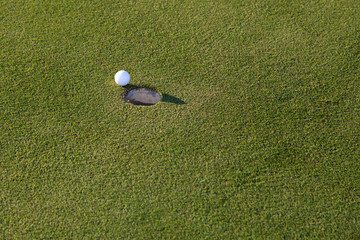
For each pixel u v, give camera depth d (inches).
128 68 214.1
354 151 180.5
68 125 185.8
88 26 236.5
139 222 154.3
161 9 250.1
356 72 216.2
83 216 155.3
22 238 148.5
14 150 175.5
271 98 201.8
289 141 183.3
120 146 178.7
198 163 173.3
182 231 152.2
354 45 230.8
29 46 223.3
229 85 207.3
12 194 160.7
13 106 192.9
